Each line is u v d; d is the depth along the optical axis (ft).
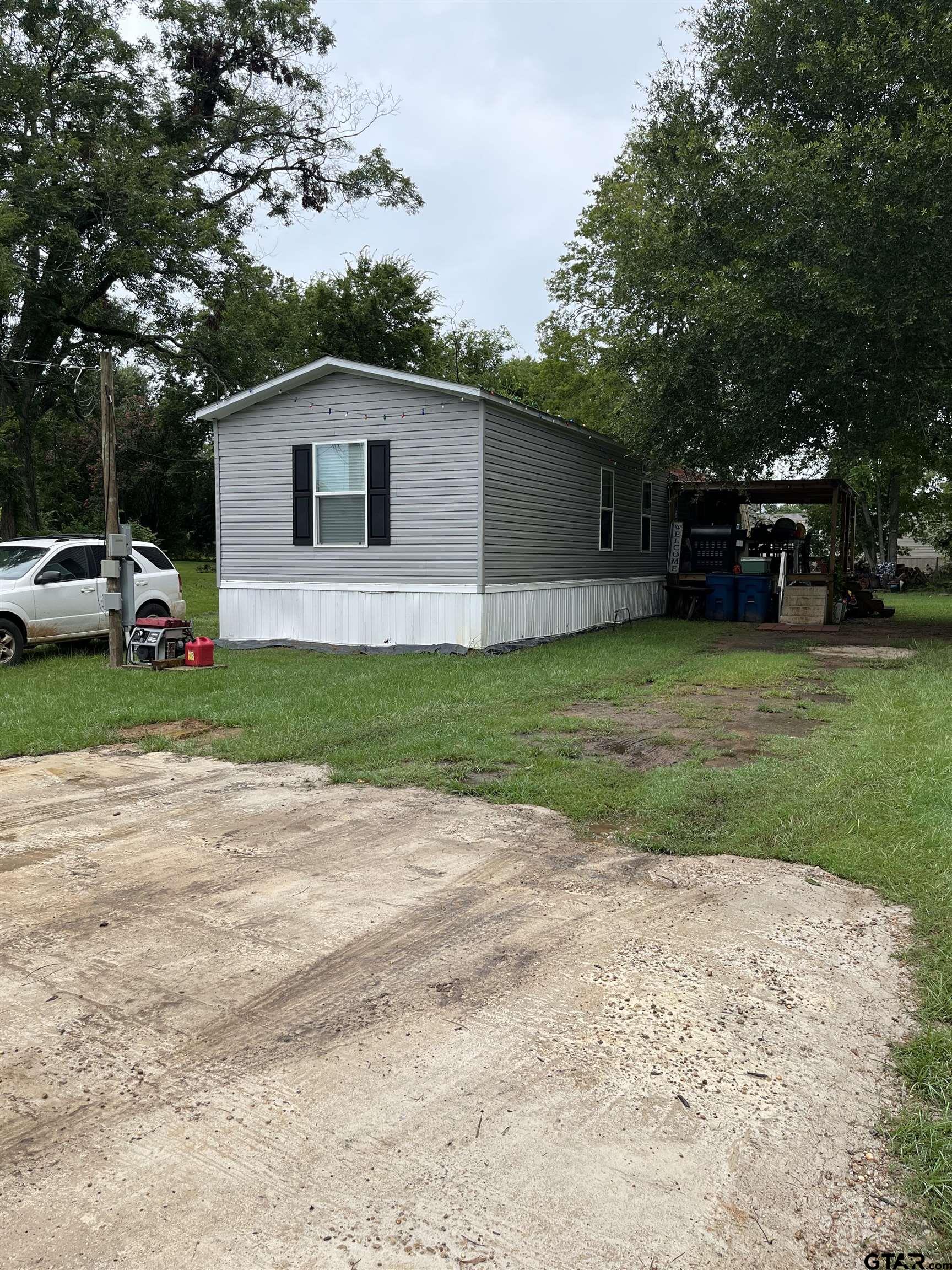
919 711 25.14
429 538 39.40
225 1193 7.07
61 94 70.54
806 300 38.01
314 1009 9.90
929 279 36.35
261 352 77.05
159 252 69.92
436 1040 9.25
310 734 23.11
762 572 59.00
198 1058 8.97
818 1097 8.27
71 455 119.34
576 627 49.39
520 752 21.13
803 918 12.19
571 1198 6.97
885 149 34.96
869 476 119.14
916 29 37.93
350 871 14.07
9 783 19.54
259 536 43.39
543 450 44.19
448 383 37.60
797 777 18.56
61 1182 7.21
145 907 12.76
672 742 22.24
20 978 10.69
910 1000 10.03
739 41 44.27
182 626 36.29
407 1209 6.86
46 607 37.93
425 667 34.53
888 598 95.09
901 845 14.55
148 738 23.47
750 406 42.47
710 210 42.32
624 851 14.93
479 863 14.39
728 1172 7.28
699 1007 9.86
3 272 55.21
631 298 46.88
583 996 10.12
